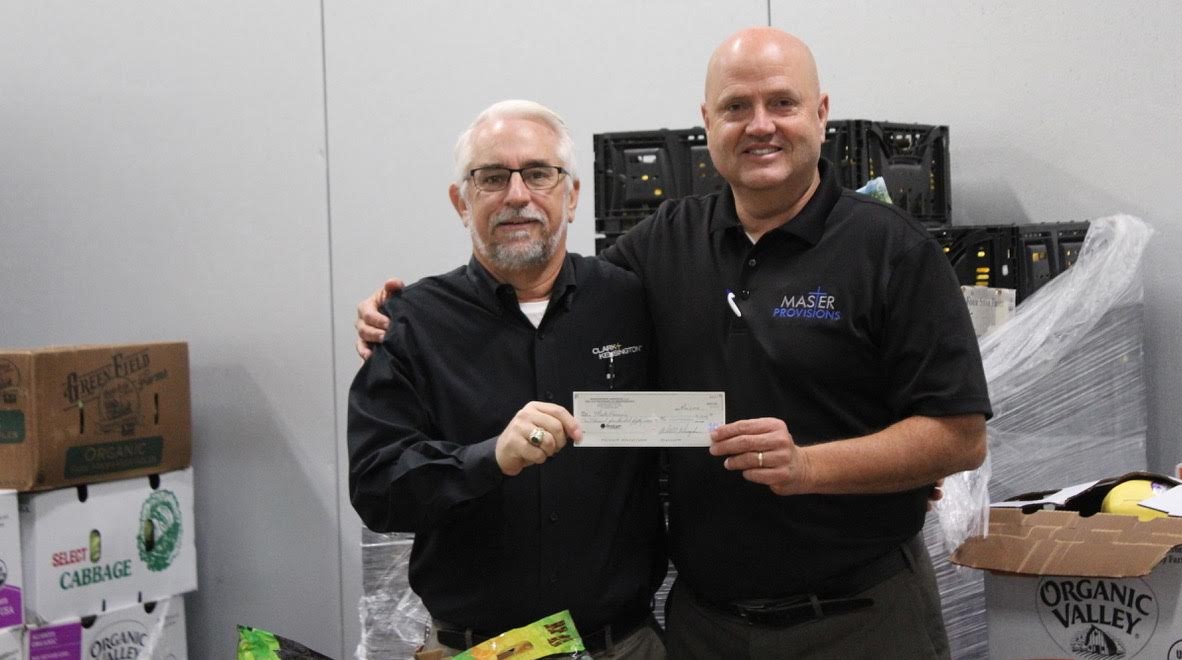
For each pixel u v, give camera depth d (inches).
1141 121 128.5
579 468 78.4
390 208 152.5
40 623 129.1
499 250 78.7
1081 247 117.1
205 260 158.1
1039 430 112.5
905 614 78.5
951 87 137.6
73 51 161.6
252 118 156.1
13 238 164.9
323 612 156.3
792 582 77.4
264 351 156.6
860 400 78.2
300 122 154.6
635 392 70.6
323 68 153.8
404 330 80.6
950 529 93.7
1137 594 87.0
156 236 159.6
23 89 163.5
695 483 79.4
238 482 158.1
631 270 85.0
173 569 143.7
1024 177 135.0
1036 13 133.3
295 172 155.0
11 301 165.3
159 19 158.6
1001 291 113.7
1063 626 90.9
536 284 81.9
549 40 148.3
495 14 149.6
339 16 153.3
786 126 75.1
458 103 150.6
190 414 150.7
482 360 80.0
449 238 151.0
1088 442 114.5
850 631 77.3
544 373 79.3
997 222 136.9
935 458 73.7
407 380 79.4
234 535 158.4
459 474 72.2
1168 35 127.0
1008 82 135.1
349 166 153.4
